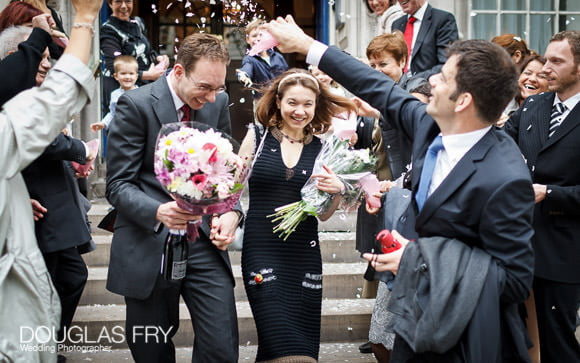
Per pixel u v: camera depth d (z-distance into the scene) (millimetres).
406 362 2080
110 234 5102
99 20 6766
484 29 6895
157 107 2684
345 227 5410
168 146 2311
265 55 5781
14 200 2219
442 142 2105
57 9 6195
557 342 3047
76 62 2123
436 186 2109
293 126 2980
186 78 2592
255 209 3066
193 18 8273
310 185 2992
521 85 3918
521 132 3191
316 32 7719
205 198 2350
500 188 1907
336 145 3074
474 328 1873
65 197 3250
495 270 1905
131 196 2600
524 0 6914
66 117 2119
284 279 2977
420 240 2006
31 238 2254
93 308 4246
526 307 3236
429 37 4902
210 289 2766
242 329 4059
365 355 3902
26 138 2061
